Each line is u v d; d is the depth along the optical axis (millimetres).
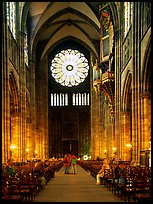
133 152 33094
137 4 33156
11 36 39188
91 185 25938
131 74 35875
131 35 36688
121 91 43844
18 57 45188
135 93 33438
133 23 33969
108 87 49719
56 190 22500
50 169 31781
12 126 43812
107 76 47969
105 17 45750
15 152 43625
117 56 44875
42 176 24031
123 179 18219
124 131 42469
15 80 41562
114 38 45344
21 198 15672
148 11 29266
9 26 38375
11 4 41188
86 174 39594
